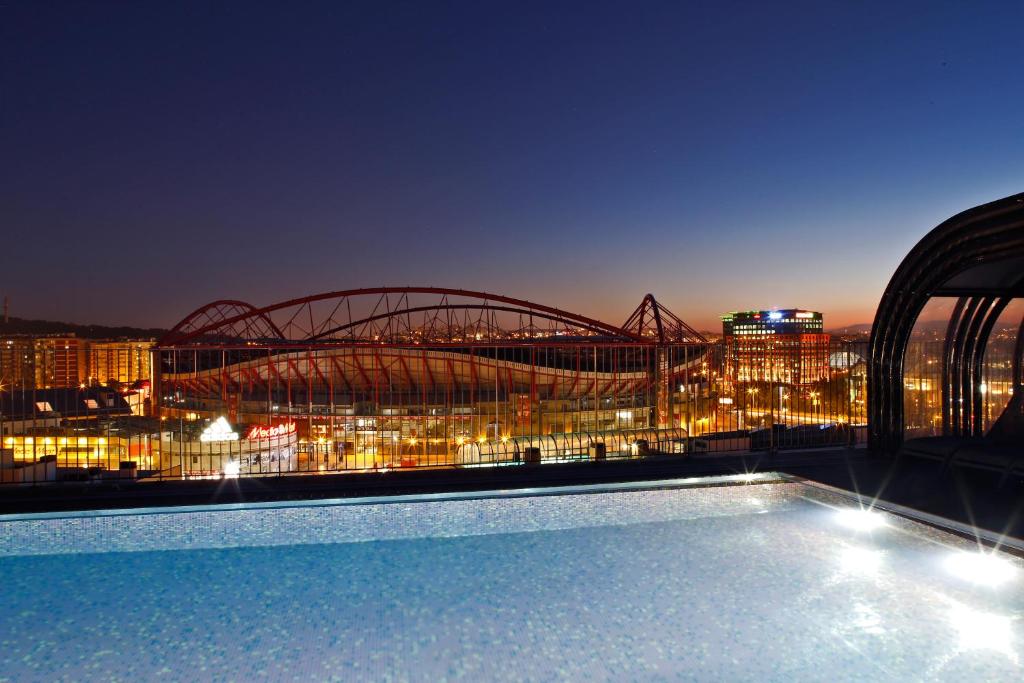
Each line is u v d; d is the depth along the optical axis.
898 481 11.40
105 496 12.08
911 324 13.53
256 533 10.21
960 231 11.33
